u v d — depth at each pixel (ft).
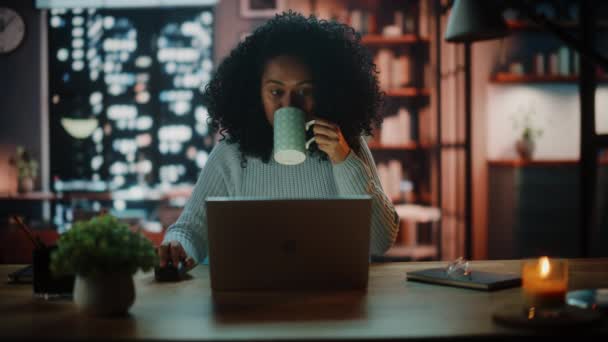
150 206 21.59
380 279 5.45
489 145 17.84
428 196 18.56
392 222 6.02
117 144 22.38
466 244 15.10
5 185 22.13
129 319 4.26
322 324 4.11
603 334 3.89
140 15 22.20
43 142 22.27
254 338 3.83
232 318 4.26
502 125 17.83
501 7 9.46
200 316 4.32
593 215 11.18
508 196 17.20
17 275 5.47
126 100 22.34
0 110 22.24
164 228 15.03
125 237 4.35
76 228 4.36
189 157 22.39
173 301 4.73
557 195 16.85
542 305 4.15
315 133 5.48
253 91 6.46
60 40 22.30
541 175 16.83
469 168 14.96
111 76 22.34
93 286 4.28
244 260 4.98
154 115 22.34
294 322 4.16
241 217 4.91
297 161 5.27
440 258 17.33
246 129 6.44
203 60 22.25
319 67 6.30
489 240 17.39
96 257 4.22
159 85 22.27
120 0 21.35
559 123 17.87
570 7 17.06
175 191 20.70
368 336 3.85
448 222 16.70
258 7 20.36
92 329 4.05
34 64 22.17
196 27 22.17
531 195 16.84
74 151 22.41
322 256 4.99
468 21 9.40
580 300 4.50
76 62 22.34
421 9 18.42
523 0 8.09
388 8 19.19
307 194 6.40
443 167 17.08
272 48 6.21
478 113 17.81
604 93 11.75
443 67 17.02
